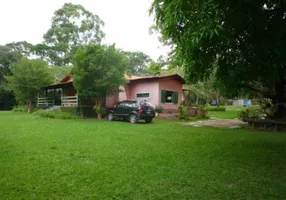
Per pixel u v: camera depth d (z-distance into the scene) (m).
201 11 4.21
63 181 4.09
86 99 19.56
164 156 6.00
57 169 4.75
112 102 20.86
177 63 5.71
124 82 18.22
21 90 24.06
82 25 49.16
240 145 7.67
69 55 45.34
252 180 4.33
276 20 4.70
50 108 22.38
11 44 41.09
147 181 4.16
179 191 3.76
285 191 3.81
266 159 5.86
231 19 4.41
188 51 4.89
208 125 14.49
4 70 33.06
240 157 6.04
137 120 15.44
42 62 25.14
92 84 17.61
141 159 5.67
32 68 24.03
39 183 3.98
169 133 10.30
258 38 4.89
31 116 18.80
